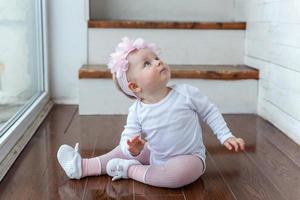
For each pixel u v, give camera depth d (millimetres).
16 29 1847
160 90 1329
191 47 2426
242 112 2244
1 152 1410
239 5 2605
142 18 2756
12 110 1732
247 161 1518
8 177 1354
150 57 1326
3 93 1594
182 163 1284
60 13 2396
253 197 1218
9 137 1517
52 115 2189
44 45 2381
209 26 2402
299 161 1520
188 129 1334
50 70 2447
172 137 1323
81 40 2418
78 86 2225
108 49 2420
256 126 1993
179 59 2436
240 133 1874
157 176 1287
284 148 1666
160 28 2383
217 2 2760
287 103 1833
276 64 1961
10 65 1726
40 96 2277
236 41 2449
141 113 1339
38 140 1747
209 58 2449
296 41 1725
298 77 1714
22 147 1617
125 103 2195
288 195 1232
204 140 1771
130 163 1349
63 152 1343
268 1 2061
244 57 2461
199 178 1361
